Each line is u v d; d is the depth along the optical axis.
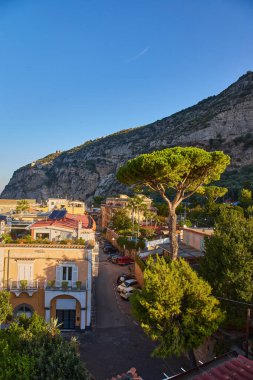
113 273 51.31
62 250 32.69
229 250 23.92
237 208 67.88
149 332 21.56
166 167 29.14
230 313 22.94
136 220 86.44
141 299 21.69
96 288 43.50
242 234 24.66
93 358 25.69
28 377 14.58
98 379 22.47
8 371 14.70
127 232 71.88
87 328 31.31
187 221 69.75
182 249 40.34
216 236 25.47
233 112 178.88
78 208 80.25
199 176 32.81
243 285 22.73
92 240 39.62
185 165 29.83
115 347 27.61
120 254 65.06
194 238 41.41
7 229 44.81
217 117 182.75
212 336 23.39
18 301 32.00
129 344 28.16
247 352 19.81
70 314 32.06
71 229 37.50
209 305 21.17
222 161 30.88
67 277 32.59
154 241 54.09
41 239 34.22
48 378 14.76
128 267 54.66
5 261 32.47
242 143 166.62
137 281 41.88
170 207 33.06
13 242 33.25
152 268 23.00
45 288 31.75
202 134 182.62
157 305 20.73
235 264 23.36
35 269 32.56
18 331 19.38
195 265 34.28
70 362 15.95
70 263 32.53
